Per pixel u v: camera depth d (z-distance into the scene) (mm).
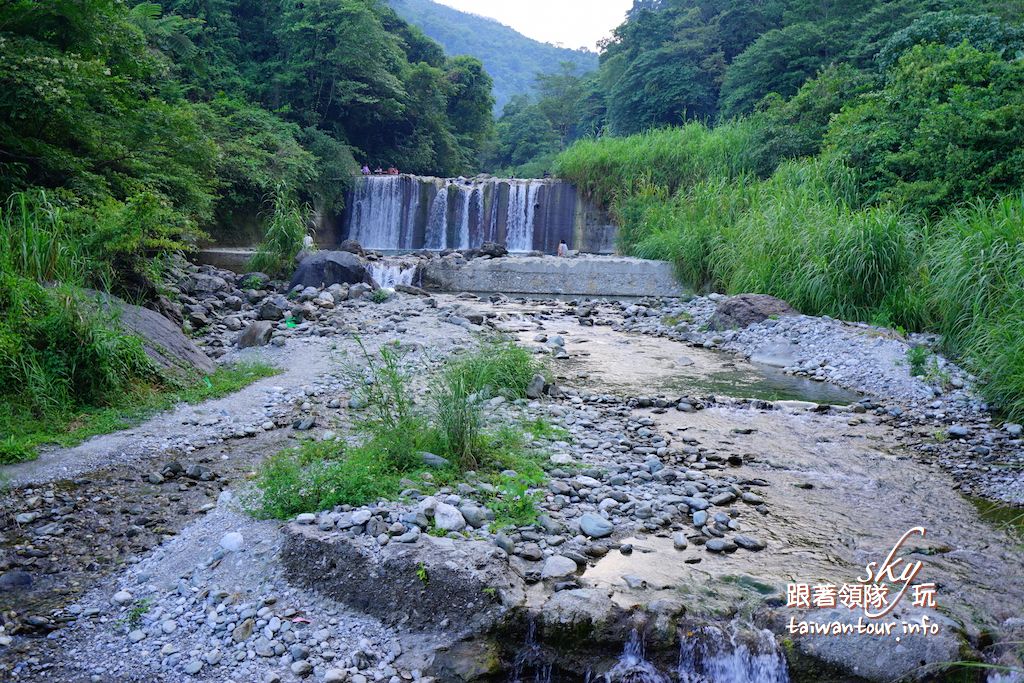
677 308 15633
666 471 6094
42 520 5105
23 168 11680
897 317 12055
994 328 9070
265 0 38500
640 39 59688
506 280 19391
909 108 16688
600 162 26531
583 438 6988
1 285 7355
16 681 3562
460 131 53594
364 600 4109
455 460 5699
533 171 61125
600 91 69625
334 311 13648
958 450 7172
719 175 23484
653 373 10539
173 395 7891
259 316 12852
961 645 3707
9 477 5695
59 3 12477
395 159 41906
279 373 9445
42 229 9023
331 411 7781
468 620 3895
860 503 5707
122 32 14312
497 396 8156
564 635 3818
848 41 37031
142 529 5012
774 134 23234
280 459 5988
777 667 3688
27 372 6836
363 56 36250
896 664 3650
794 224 14539
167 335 9141
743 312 13125
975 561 4719
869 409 8695
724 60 53688
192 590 4285
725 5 60500
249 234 23344
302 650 3754
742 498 5676
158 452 6418
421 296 16391
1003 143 14219
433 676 3650
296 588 4254
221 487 5691
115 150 13508
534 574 4211
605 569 4406
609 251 26078
